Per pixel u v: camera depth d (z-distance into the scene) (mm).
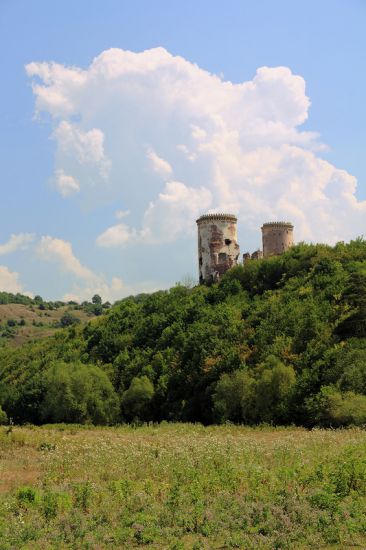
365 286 49938
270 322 52000
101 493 17062
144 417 55031
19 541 13297
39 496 17031
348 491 15562
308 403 38375
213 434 33875
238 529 13609
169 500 15836
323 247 65250
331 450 22125
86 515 15383
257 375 43625
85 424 53062
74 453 25688
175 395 53438
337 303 50875
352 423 34719
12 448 30656
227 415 43438
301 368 43750
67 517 14867
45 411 57656
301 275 61344
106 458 23547
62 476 21016
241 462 20656
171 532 13609
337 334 47625
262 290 64125
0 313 188625
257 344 49531
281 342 47531
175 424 44375
